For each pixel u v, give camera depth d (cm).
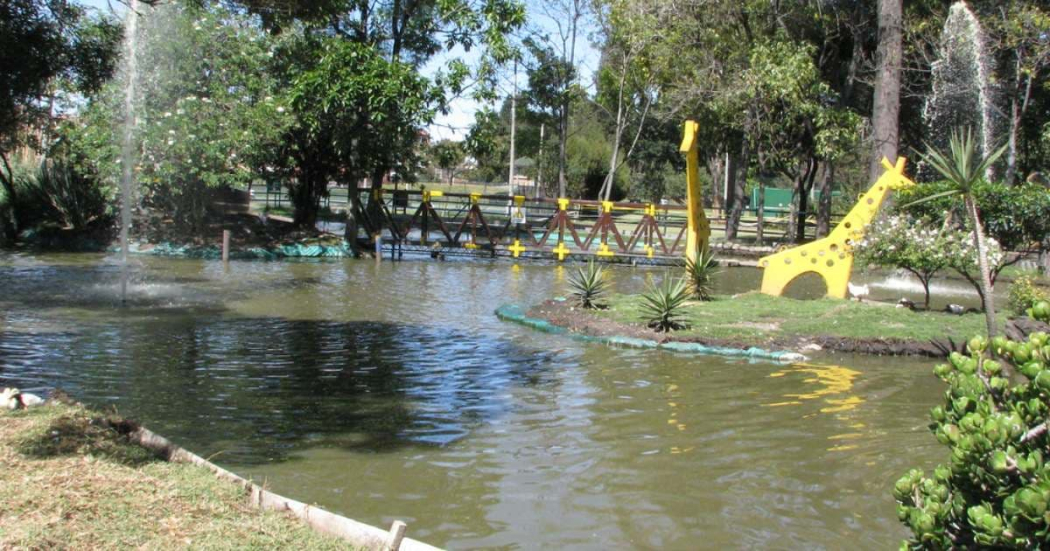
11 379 820
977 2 2278
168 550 382
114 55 1091
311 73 2052
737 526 514
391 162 2339
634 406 791
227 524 420
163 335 1093
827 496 566
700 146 3172
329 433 686
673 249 2348
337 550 400
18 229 2230
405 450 648
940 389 870
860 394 844
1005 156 2312
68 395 730
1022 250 1390
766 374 931
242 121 2106
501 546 481
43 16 951
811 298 1661
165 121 2038
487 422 731
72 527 395
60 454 499
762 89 2392
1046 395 297
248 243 2253
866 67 2681
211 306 1359
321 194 2602
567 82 3309
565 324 1213
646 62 2716
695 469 616
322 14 1069
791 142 2766
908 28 2305
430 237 2812
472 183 5822
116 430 571
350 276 1856
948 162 681
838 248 1379
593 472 607
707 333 1107
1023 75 2275
